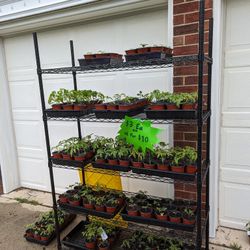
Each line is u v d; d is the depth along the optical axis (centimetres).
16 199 299
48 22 246
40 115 293
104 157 188
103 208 192
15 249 216
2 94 302
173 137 208
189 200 200
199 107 146
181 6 187
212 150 199
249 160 205
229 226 222
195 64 189
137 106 184
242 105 201
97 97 218
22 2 245
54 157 203
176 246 187
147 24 221
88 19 237
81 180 237
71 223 251
